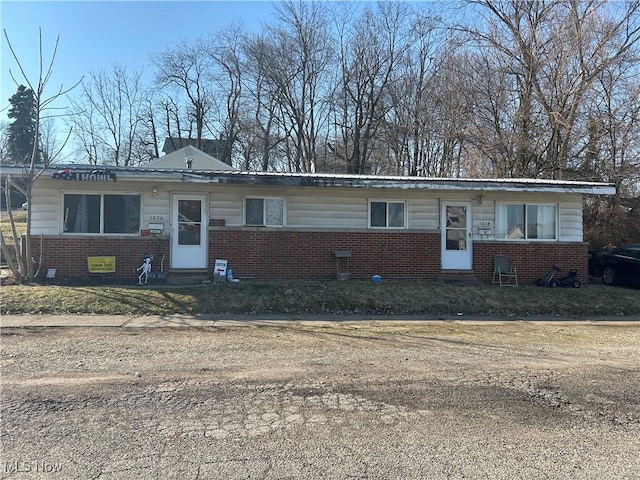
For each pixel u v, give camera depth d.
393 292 11.88
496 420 4.54
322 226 14.03
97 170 12.04
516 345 7.82
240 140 43.91
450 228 14.53
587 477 3.50
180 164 28.00
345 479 3.39
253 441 3.97
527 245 14.62
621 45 21.27
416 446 3.94
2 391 5.03
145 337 7.87
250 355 6.77
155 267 13.14
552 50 22.17
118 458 3.62
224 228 13.43
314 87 38.56
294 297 11.13
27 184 12.04
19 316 9.41
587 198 22.38
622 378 5.94
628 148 21.42
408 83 34.50
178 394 5.05
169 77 47.72
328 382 5.57
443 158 30.58
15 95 53.81
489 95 24.19
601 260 16.19
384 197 14.30
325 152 39.88
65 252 12.84
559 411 4.80
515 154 23.47
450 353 7.13
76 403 4.72
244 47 42.97
